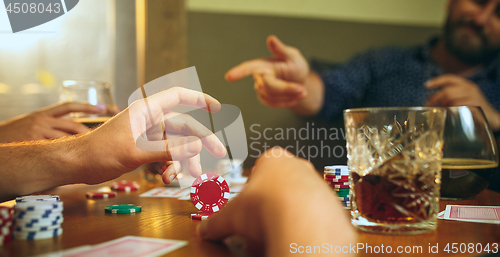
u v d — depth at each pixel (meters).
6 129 0.79
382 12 2.40
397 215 0.40
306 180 0.36
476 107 0.61
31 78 2.01
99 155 0.52
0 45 1.96
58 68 2.03
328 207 0.34
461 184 0.58
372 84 2.30
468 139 0.60
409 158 0.40
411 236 0.40
